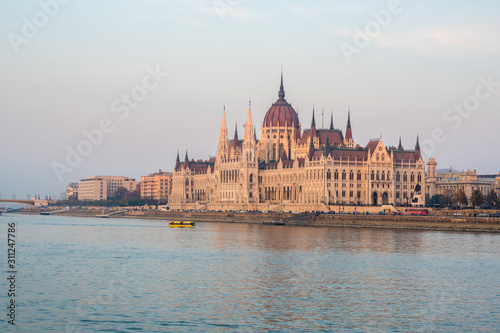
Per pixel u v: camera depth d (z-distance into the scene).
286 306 155.88
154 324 141.12
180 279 188.62
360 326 140.12
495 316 148.50
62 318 145.75
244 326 140.00
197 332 136.00
